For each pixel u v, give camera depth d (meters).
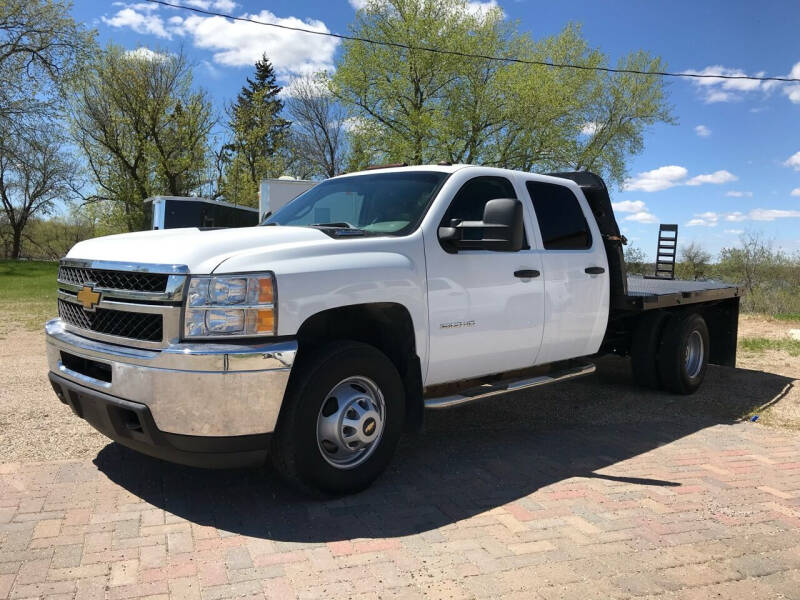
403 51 28.64
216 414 3.18
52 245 59.38
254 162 37.06
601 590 2.77
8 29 30.55
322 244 3.66
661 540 3.28
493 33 29.06
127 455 4.36
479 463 4.48
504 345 4.65
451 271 4.22
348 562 2.96
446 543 3.19
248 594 2.66
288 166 43.19
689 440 5.18
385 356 3.86
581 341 5.46
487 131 30.58
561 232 5.29
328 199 4.88
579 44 31.81
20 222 50.72
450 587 2.76
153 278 3.33
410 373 4.07
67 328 3.91
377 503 3.69
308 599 2.64
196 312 3.21
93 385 3.51
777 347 10.54
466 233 4.43
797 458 4.74
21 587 2.68
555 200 5.35
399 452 4.70
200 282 3.23
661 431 5.44
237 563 2.93
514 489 3.98
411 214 4.29
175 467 4.16
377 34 28.78
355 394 3.72
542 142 29.98
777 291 21.12
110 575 2.79
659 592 2.77
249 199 35.81
